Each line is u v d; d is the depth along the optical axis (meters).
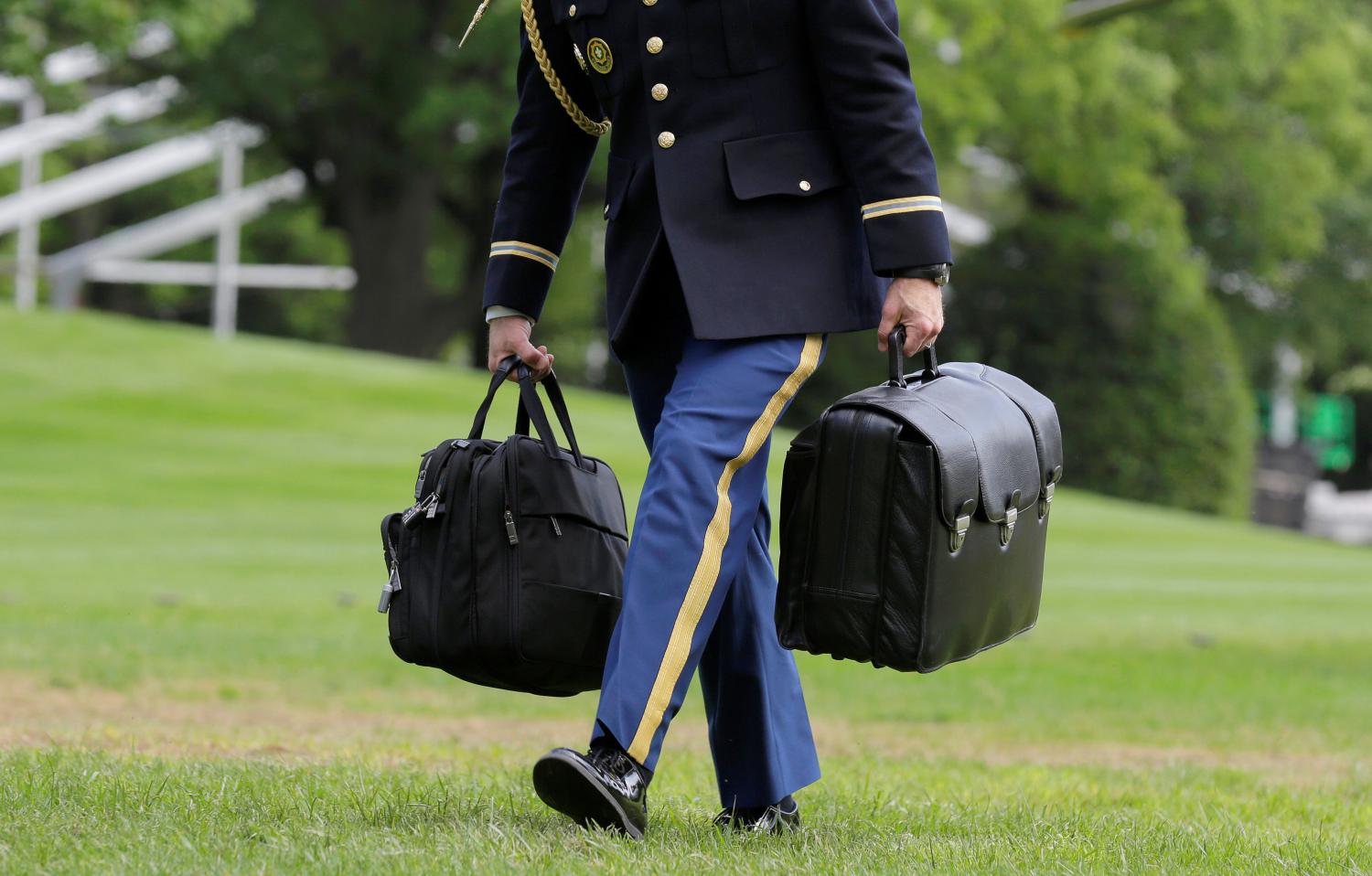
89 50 84.06
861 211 9.82
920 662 9.27
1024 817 11.83
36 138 96.38
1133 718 22.20
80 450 64.94
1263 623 38.06
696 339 9.78
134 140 115.88
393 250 102.94
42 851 8.84
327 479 62.22
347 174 101.19
